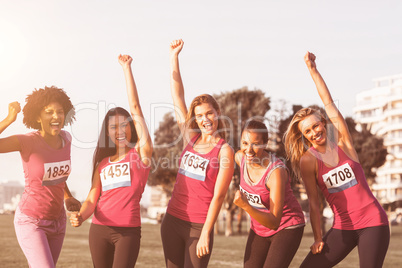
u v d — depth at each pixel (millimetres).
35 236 4719
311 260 5074
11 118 4566
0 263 12359
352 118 43125
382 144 42312
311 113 5016
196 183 4680
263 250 4895
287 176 4805
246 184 4793
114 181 4668
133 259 4621
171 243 4793
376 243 4801
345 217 4949
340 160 4980
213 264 13609
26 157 4754
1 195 139625
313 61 5258
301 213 4879
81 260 13430
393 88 117500
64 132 4953
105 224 4637
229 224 41406
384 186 110688
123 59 5035
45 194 4812
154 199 82688
